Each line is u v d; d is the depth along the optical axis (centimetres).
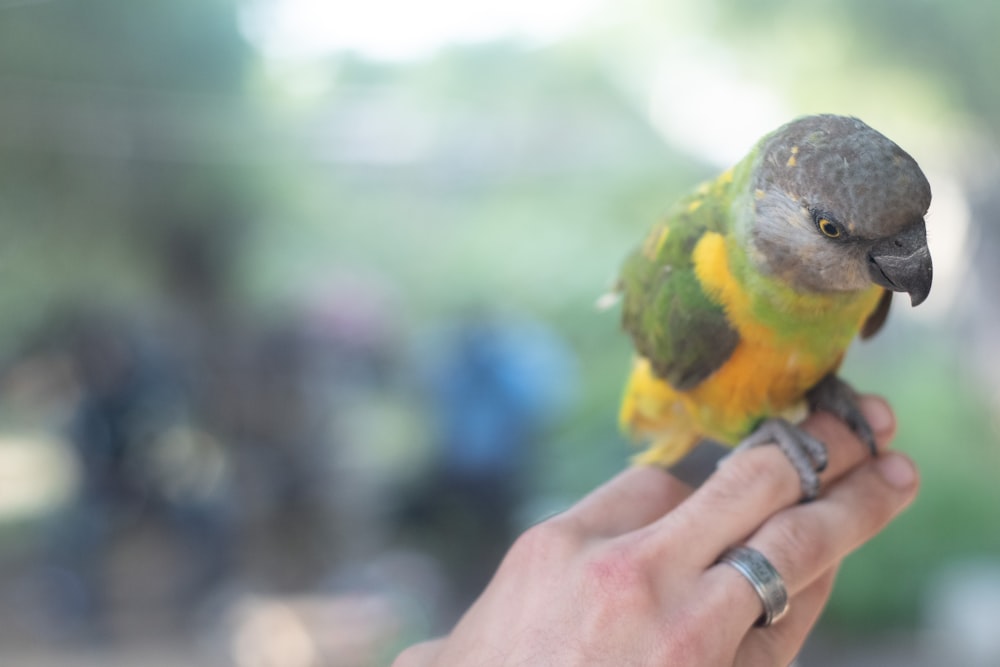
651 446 74
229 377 177
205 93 220
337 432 177
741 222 66
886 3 156
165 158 226
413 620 139
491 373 154
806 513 60
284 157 237
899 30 157
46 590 164
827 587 61
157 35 210
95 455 166
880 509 62
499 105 245
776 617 59
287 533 169
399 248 254
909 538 140
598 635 57
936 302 176
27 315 239
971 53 154
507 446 154
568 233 248
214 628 148
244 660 137
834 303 65
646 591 58
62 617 157
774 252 64
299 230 252
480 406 154
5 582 176
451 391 156
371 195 256
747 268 65
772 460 61
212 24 213
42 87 203
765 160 64
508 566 60
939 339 176
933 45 156
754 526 60
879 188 61
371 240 257
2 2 192
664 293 69
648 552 59
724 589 58
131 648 145
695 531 59
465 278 243
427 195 257
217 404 176
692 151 242
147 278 233
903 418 158
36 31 198
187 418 177
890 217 61
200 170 230
